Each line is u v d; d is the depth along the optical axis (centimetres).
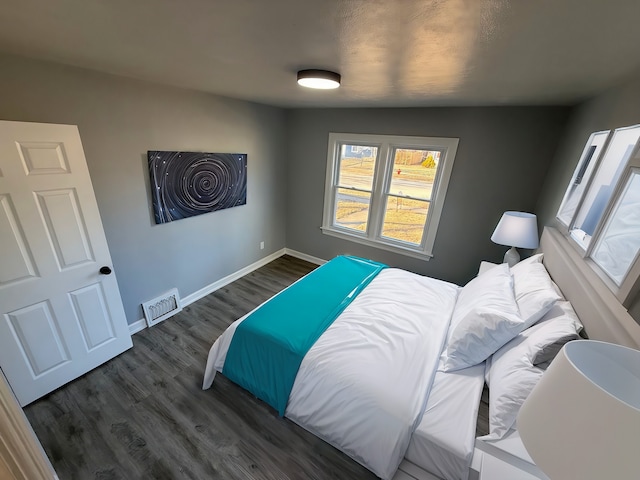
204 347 253
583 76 147
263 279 384
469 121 280
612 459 57
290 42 122
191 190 281
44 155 170
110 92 205
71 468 156
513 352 139
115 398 198
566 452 65
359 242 391
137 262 255
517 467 111
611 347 73
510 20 90
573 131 219
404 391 140
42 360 191
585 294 134
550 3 77
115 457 162
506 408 120
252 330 184
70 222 189
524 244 233
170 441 171
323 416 154
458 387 146
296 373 165
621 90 150
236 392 206
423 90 209
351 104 307
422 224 345
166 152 249
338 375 152
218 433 177
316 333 181
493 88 191
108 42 132
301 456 165
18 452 59
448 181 306
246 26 106
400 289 242
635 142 130
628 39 97
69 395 199
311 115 369
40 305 184
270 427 181
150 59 160
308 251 444
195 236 306
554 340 122
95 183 212
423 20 93
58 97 181
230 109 302
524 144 263
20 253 171
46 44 137
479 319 152
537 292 163
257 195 375
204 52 143
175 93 247
